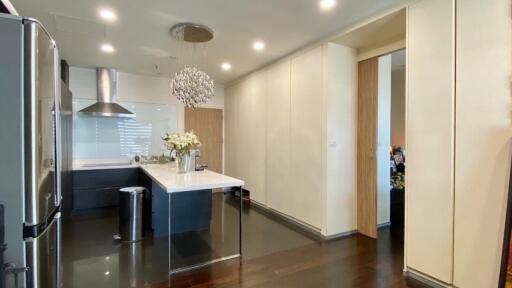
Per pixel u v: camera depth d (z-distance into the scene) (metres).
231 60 4.46
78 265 2.74
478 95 2.03
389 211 4.00
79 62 4.59
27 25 1.28
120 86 5.34
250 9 2.71
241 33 3.31
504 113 1.90
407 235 2.53
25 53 1.28
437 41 2.28
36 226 1.33
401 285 2.36
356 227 3.69
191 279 2.48
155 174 3.44
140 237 3.47
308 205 3.79
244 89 5.51
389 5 2.63
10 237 1.27
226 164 6.35
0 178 1.24
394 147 4.75
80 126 5.04
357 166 3.67
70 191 4.27
